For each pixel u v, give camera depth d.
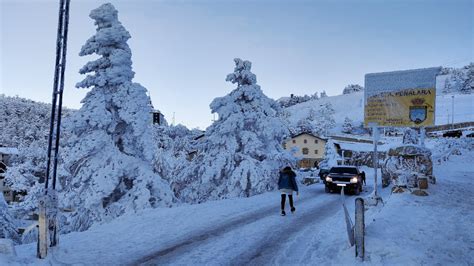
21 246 8.17
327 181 21.67
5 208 19.45
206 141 28.66
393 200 13.41
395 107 14.30
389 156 16.16
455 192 15.46
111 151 20.08
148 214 12.64
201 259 7.60
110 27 21.08
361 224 7.07
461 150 43.00
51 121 7.56
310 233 10.00
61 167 20.17
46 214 7.07
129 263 7.25
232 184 25.55
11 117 113.44
